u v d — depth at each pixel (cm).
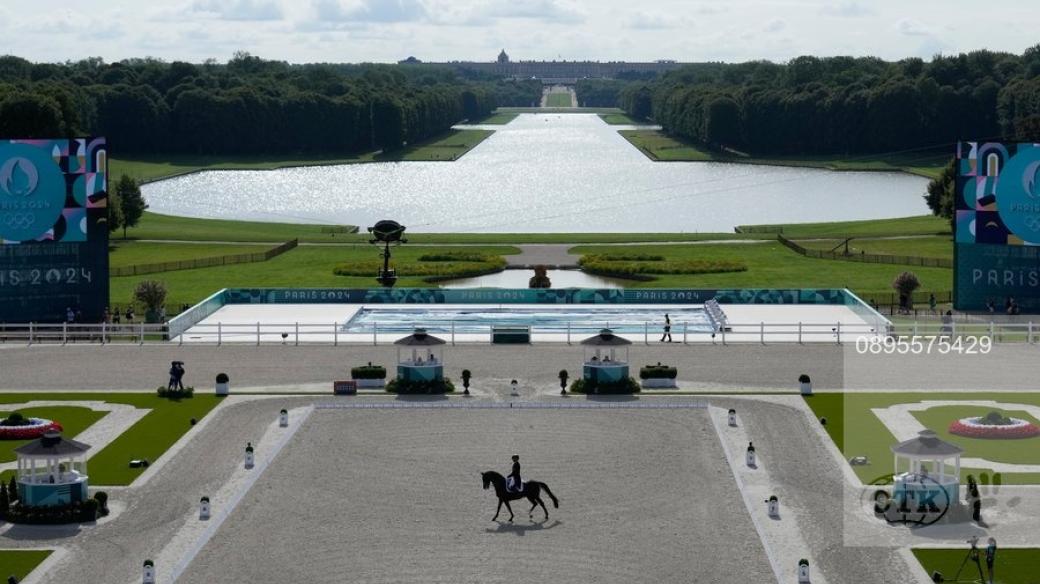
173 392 10781
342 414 10262
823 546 7400
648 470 8788
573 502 8162
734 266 18288
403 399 10694
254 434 9638
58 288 13838
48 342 13125
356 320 14362
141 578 6956
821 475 8650
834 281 17375
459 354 12469
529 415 10225
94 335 13425
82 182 13788
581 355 12394
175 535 7594
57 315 13862
